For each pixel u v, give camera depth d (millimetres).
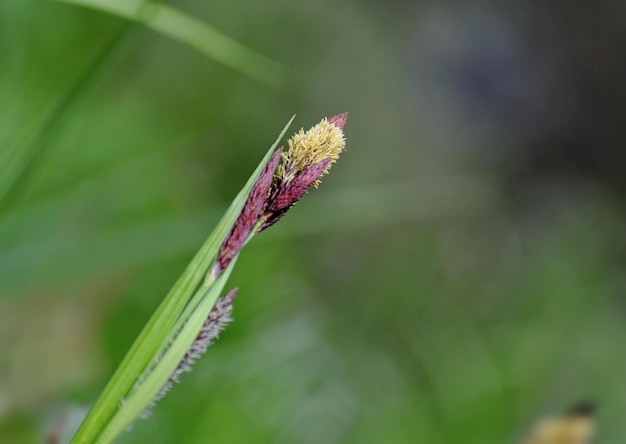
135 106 957
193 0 1168
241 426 745
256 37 1277
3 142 746
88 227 800
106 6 522
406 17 1748
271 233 804
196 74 1093
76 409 625
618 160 1873
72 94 576
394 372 1004
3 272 606
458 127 1760
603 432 1064
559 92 1872
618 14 1939
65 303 753
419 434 946
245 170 1136
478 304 1307
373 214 832
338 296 1178
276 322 870
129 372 398
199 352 399
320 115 1415
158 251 671
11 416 643
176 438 677
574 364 1143
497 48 1862
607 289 1395
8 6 823
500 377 1060
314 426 842
